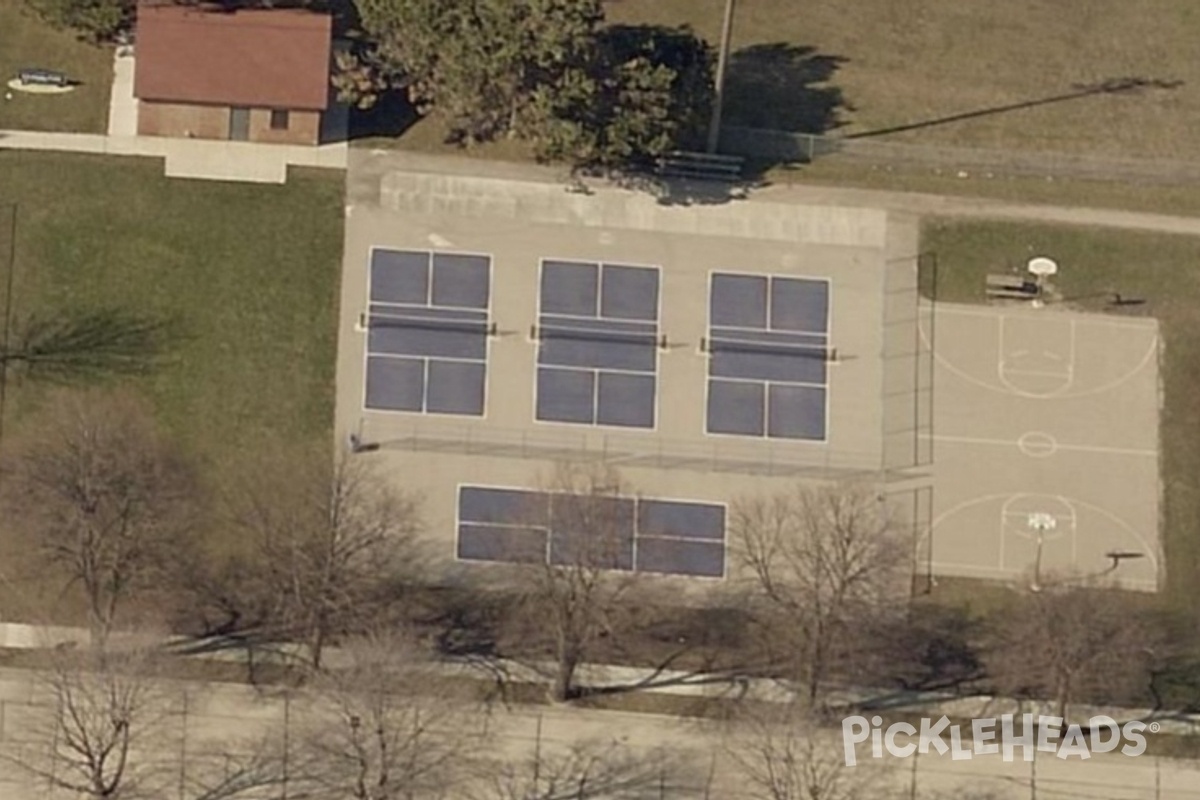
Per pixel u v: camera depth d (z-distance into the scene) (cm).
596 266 13375
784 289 13412
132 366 12888
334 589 12281
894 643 12512
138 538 12369
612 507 12575
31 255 13088
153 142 13438
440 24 13038
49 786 11850
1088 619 12444
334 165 13475
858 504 12700
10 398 12750
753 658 12475
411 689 12019
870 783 12194
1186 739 12425
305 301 13138
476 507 12756
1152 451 13200
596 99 13175
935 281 13512
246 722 12069
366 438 12862
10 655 12169
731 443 13050
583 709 12275
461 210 13425
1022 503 13012
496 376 13088
